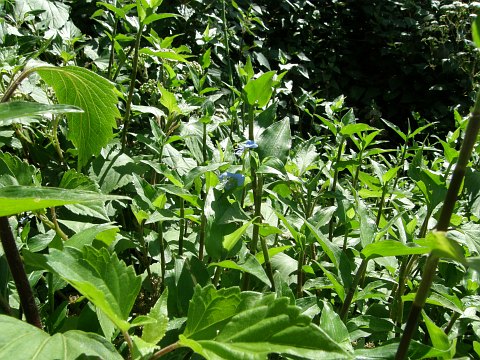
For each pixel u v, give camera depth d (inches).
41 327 50.9
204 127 102.9
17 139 104.3
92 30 195.3
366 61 320.5
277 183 84.7
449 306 69.9
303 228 77.2
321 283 73.8
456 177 43.4
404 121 315.3
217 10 227.0
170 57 109.4
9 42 106.9
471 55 269.9
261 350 41.1
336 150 113.3
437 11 315.3
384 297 86.4
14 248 48.6
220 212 72.2
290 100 254.5
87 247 46.0
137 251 101.3
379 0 317.4
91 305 61.1
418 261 88.2
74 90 62.6
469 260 35.0
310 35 298.5
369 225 61.1
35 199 37.6
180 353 59.4
